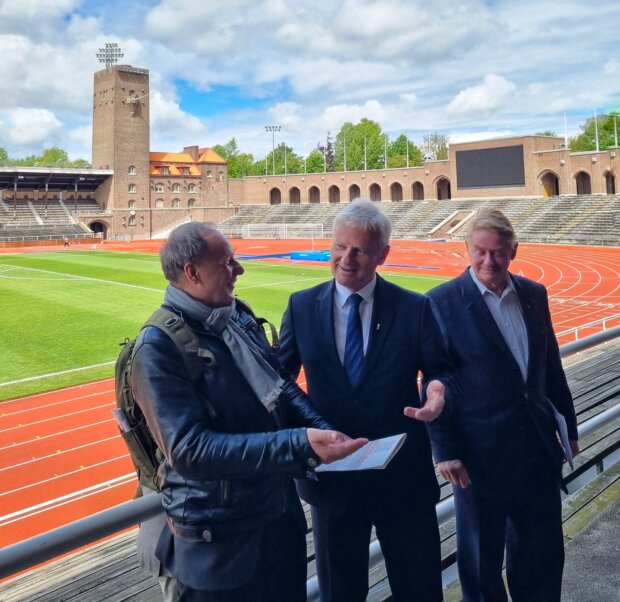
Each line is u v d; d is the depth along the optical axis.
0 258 53.00
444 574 3.70
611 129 82.12
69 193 84.38
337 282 2.98
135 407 2.18
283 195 91.69
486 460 3.29
